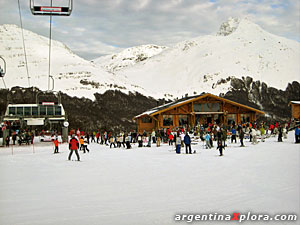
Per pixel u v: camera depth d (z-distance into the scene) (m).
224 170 15.44
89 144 43.75
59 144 44.41
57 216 8.40
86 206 9.34
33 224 7.78
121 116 107.81
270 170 15.12
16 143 46.66
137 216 8.37
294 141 32.50
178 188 11.60
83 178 13.98
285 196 10.28
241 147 27.81
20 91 105.44
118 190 11.41
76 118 93.56
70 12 13.65
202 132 38.31
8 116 45.66
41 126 78.94
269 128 47.91
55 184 12.63
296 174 14.00
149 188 11.67
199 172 15.03
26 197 10.47
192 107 51.75
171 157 21.95
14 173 15.68
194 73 190.00
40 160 22.22
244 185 11.93
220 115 53.22
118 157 23.06
